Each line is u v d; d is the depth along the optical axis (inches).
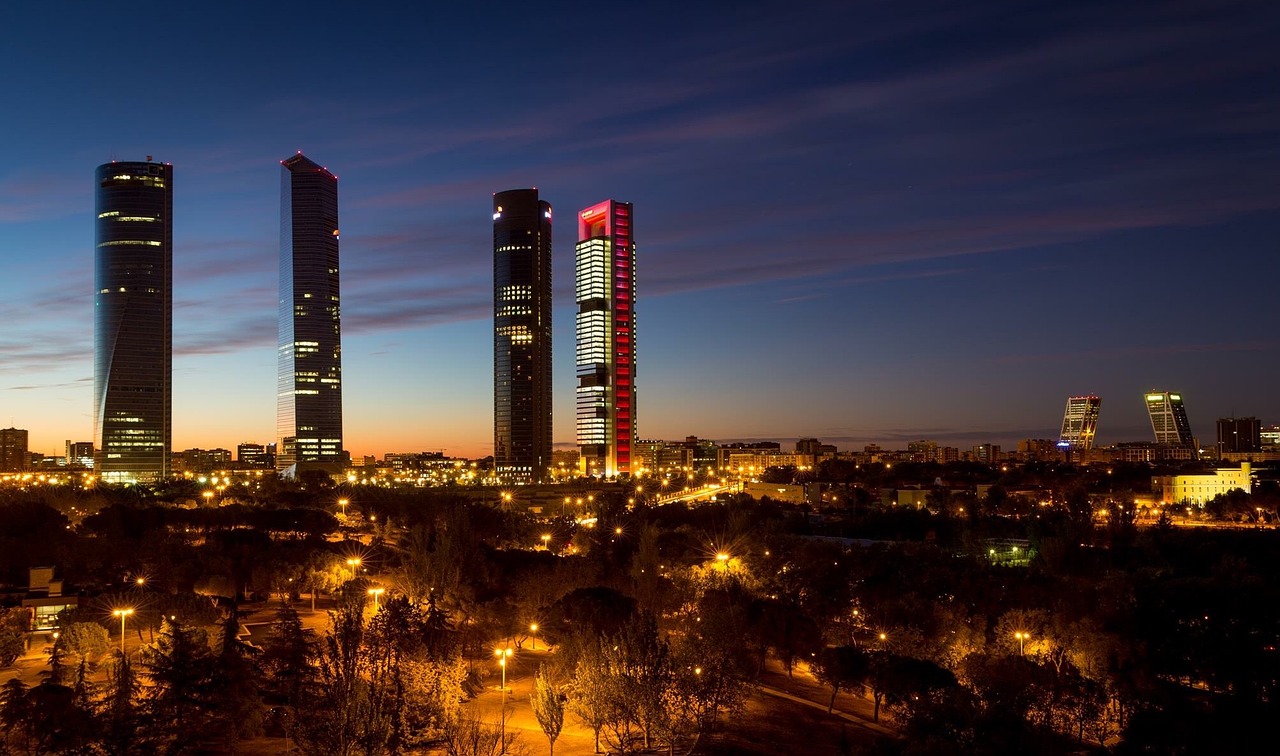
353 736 2942.9
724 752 3786.9
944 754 3385.8
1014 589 6712.6
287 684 3814.0
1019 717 3767.2
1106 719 4441.4
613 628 5064.0
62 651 4579.2
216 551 7637.8
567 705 3996.1
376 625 4097.0
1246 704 4424.2
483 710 4217.5
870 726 4377.5
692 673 4094.5
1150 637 5482.3
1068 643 5310.0
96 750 3176.7
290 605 6692.9
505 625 5388.8
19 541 7696.9
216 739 3548.2
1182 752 3956.7
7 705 3351.4
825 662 4685.0
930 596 6461.6
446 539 6776.6
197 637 4222.4
